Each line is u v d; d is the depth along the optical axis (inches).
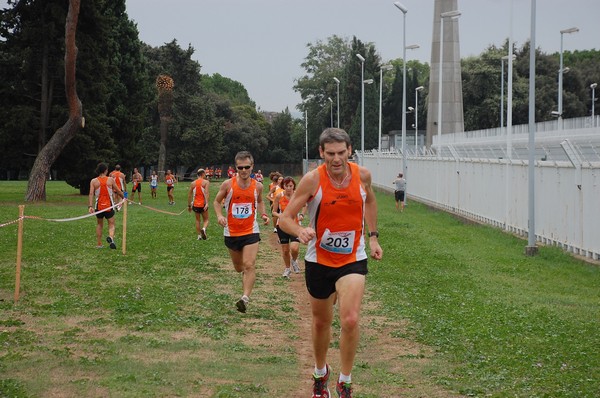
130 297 499.2
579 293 590.2
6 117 1707.7
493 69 3351.4
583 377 322.0
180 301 497.0
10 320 412.2
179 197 2122.3
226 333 409.7
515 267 727.7
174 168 3651.6
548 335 409.4
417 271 687.1
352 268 266.5
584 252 799.7
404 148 1850.4
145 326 412.5
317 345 278.8
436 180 1729.8
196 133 3420.3
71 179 1867.6
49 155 1681.8
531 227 844.0
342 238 265.3
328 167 262.7
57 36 1702.8
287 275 651.5
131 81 2111.2
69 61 1551.4
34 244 810.2
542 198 947.3
